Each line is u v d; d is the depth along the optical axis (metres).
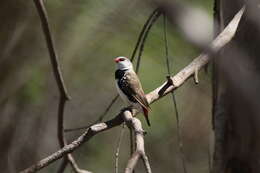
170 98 12.45
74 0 10.34
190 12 4.61
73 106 13.83
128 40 10.11
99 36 11.02
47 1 10.73
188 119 12.59
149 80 11.46
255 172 7.09
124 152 14.29
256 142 7.04
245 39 6.75
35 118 12.88
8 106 12.18
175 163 13.45
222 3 7.30
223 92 7.24
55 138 14.05
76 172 9.12
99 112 14.24
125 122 6.16
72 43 11.31
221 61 6.92
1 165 12.56
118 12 9.33
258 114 6.75
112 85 13.32
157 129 13.09
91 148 14.10
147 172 4.74
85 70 12.48
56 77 8.95
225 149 7.29
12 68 11.27
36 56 11.41
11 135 12.57
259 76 6.66
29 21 10.92
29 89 12.24
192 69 6.61
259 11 6.77
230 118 7.18
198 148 13.02
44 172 14.05
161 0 4.69
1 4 10.66
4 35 10.86
